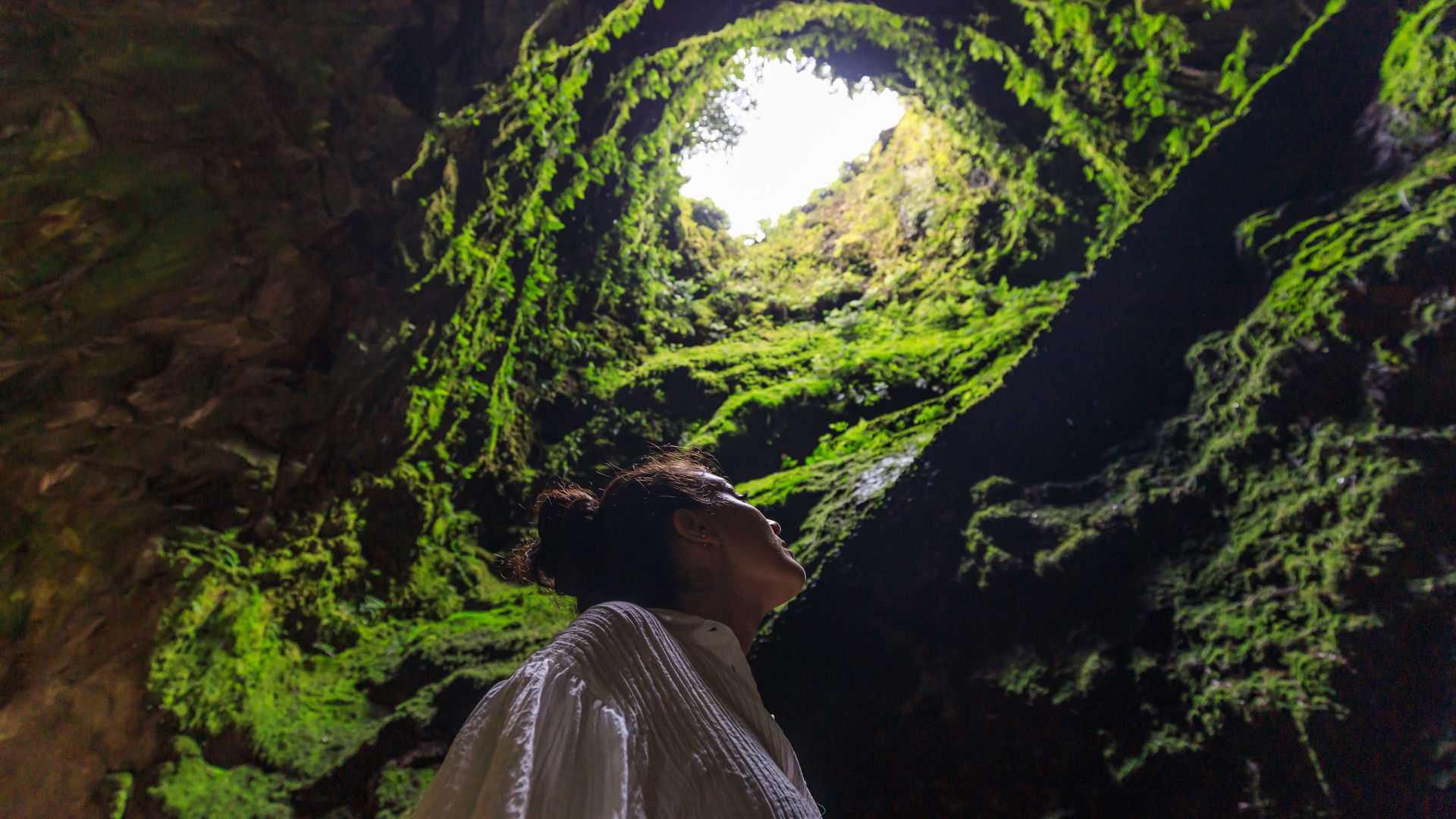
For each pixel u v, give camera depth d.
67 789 3.60
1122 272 3.77
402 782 3.63
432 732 3.82
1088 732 2.68
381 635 4.67
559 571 1.03
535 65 4.83
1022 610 3.06
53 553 3.73
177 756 3.79
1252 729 2.43
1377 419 2.71
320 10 3.67
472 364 5.72
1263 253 3.41
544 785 0.64
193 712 3.93
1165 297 3.66
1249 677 2.53
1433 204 2.96
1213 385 3.30
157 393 3.94
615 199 7.10
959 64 6.99
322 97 3.84
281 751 3.87
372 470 5.11
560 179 5.99
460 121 4.54
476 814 0.62
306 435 4.67
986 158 7.68
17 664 3.61
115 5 3.14
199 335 3.97
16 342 3.35
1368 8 3.68
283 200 3.92
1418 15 3.44
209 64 3.43
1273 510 2.82
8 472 3.56
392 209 4.47
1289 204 3.49
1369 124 3.49
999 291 7.10
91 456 3.82
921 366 6.20
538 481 5.96
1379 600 2.40
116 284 3.51
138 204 3.43
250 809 3.59
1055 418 3.65
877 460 4.38
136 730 3.81
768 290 8.57
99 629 3.84
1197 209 3.74
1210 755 2.47
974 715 2.89
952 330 6.92
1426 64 3.32
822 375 6.48
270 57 3.60
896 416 5.28
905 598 3.29
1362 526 2.53
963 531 3.40
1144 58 5.95
